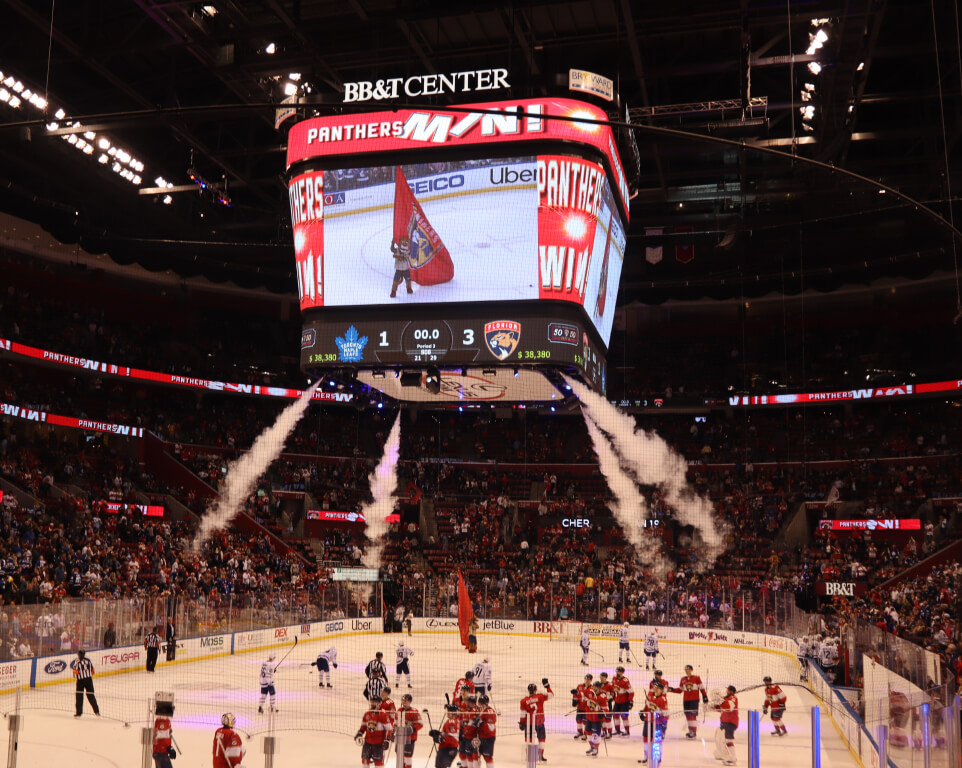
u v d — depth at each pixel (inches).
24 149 1749.5
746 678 1288.1
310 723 890.1
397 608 1846.7
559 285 1311.5
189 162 1955.0
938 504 1881.2
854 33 1293.1
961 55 1434.5
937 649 1194.0
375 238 1370.6
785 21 1339.8
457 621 1863.9
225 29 1408.7
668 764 741.9
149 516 1855.3
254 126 1750.7
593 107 1327.5
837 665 1000.9
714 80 1628.9
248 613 1466.5
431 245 1349.7
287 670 1291.8
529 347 1312.7
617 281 1566.2
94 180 1875.0
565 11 1342.3
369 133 1375.5
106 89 1679.4
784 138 1711.4
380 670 863.1
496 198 1328.7
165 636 1273.4
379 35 1480.1
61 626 1091.9
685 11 1353.3
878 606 1557.6
